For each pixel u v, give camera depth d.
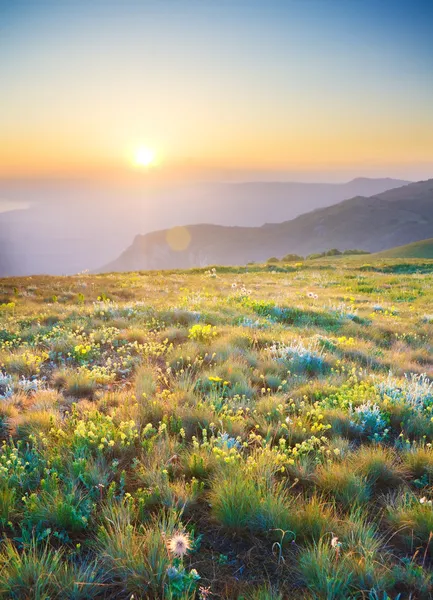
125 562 2.95
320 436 5.22
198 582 2.94
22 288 22.75
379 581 2.88
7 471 3.92
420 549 3.35
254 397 6.49
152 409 5.61
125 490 3.97
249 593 2.85
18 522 3.51
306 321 13.87
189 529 3.46
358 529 3.36
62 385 7.01
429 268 42.34
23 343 9.47
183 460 4.38
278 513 3.48
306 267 44.12
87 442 4.61
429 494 4.10
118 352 9.02
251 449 4.87
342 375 7.72
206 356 8.40
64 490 3.82
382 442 5.29
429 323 15.34
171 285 26.62
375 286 27.78
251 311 14.64
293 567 3.10
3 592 2.71
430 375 8.66
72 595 2.75
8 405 5.77
